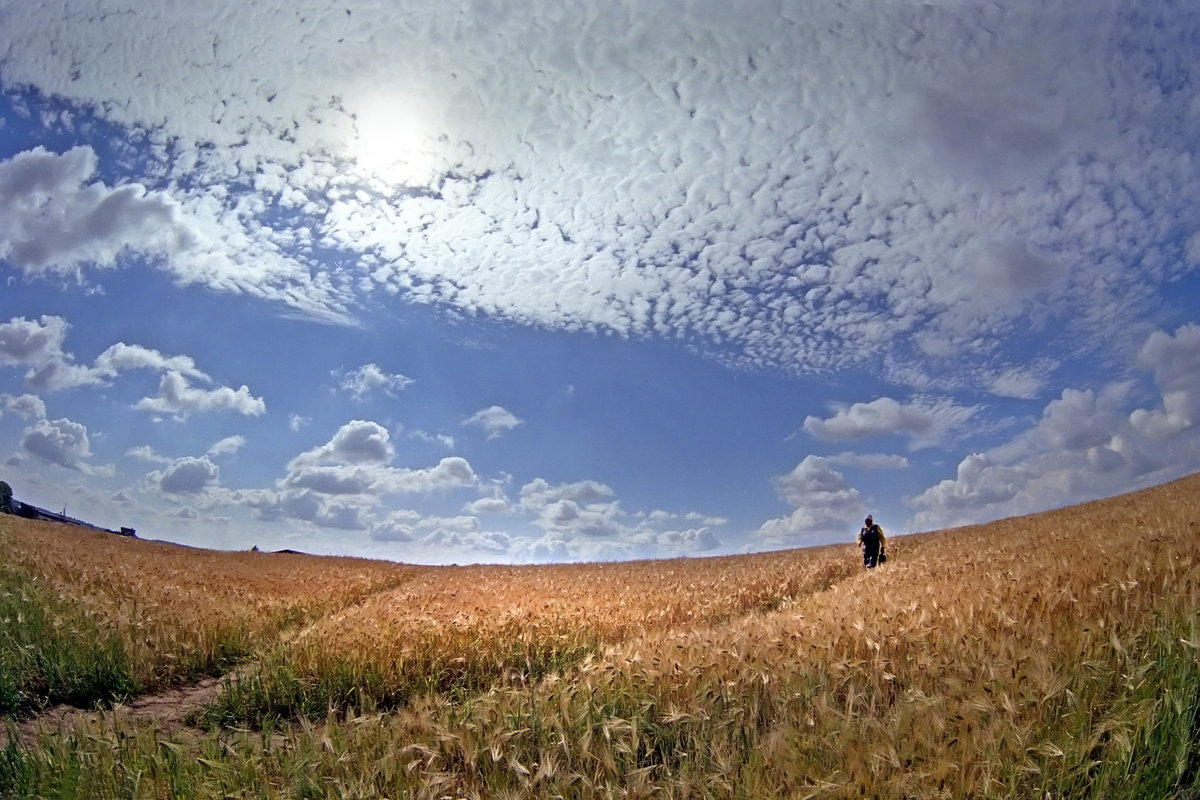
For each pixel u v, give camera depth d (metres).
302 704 9.92
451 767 6.39
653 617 14.66
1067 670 5.85
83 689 10.38
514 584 23.14
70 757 6.23
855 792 4.79
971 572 12.52
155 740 6.55
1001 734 5.13
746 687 7.25
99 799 5.77
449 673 10.96
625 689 7.57
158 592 16.80
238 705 9.81
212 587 19.98
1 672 9.98
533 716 6.98
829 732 5.66
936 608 8.96
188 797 5.74
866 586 13.71
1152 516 16.58
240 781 5.98
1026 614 7.69
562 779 5.63
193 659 12.13
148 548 40.94
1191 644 5.58
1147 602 7.18
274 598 18.56
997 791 4.65
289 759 6.24
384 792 5.66
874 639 7.84
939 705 5.69
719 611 16.33
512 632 12.23
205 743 6.84
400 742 6.55
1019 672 5.95
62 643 11.00
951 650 7.05
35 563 18.34
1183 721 4.97
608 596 18.17
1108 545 11.75
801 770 5.15
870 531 21.39
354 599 21.03
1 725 9.18
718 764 5.55
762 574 24.00
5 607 12.55
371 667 10.69
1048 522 28.66
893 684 6.79
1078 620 7.05
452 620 12.33
